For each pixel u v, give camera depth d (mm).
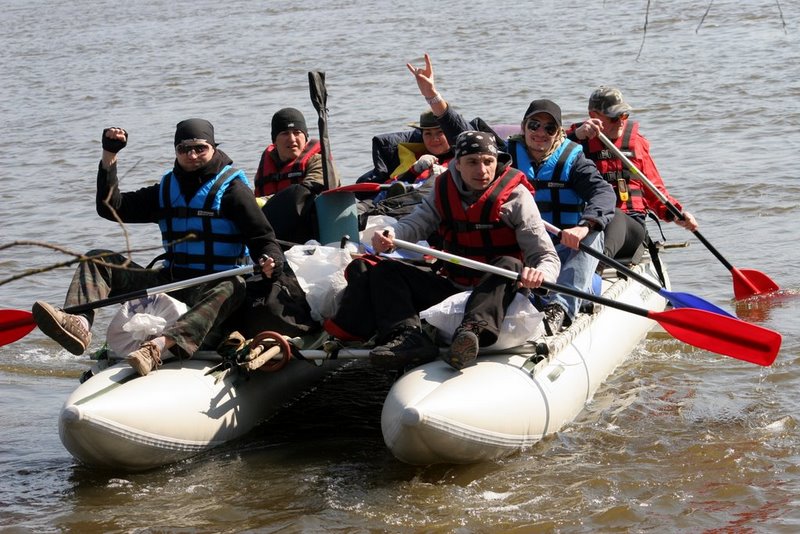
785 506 5129
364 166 13930
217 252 6496
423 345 5910
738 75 18672
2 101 22219
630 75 19578
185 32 33938
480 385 5676
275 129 8320
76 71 26359
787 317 8297
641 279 6637
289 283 6438
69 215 12570
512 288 6000
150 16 41094
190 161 6422
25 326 6398
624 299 7523
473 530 5023
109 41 33250
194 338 6059
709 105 16531
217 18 38031
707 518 5047
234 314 6430
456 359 5730
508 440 5688
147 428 5641
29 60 29688
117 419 5551
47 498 5586
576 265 6812
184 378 5992
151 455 5715
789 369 7121
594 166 7129
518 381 5832
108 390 5750
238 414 6188
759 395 6695
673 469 5609
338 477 5723
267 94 20750
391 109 17984
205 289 6438
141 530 5168
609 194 6902
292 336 6359
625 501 5250
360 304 6156
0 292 9734
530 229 6062
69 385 7516
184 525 5207
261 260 6195
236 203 6410
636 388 6918
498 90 19125
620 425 6258
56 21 42062
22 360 8031
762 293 8859
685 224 8438
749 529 4918
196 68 25016
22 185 14203
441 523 5109
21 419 6848
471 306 5852
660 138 14742
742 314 8445
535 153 7207
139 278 6508
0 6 51500
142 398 5703
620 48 22906
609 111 8219
